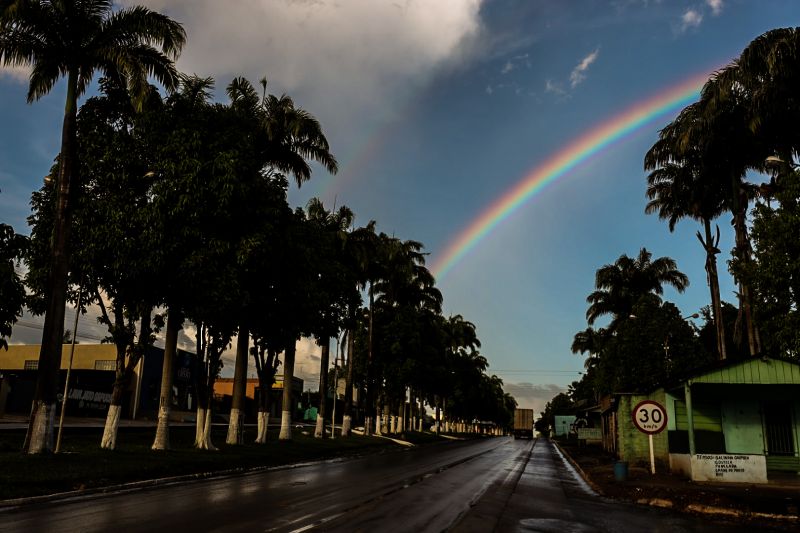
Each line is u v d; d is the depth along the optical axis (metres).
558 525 11.05
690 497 14.29
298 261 26.16
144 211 19.89
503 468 26.02
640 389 27.08
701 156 29.41
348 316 40.91
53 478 13.93
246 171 22.05
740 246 27.69
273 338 29.22
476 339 94.12
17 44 19.05
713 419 21.69
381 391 57.31
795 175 15.29
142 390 53.66
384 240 55.81
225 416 64.94
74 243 20.78
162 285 21.50
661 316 36.88
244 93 28.22
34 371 60.09
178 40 20.58
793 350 15.70
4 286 16.70
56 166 21.64
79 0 19.66
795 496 14.86
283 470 21.28
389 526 10.14
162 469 17.64
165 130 21.56
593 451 42.44
